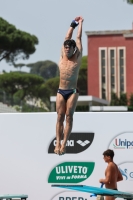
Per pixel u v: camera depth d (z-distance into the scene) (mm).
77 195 34625
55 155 35250
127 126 34594
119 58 191625
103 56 192750
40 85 183750
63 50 22469
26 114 35625
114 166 31797
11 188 35469
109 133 34719
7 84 179375
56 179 35125
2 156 35688
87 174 34812
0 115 35781
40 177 35312
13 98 115500
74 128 34969
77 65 22188
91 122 34875
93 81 194500
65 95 22281
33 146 35500
